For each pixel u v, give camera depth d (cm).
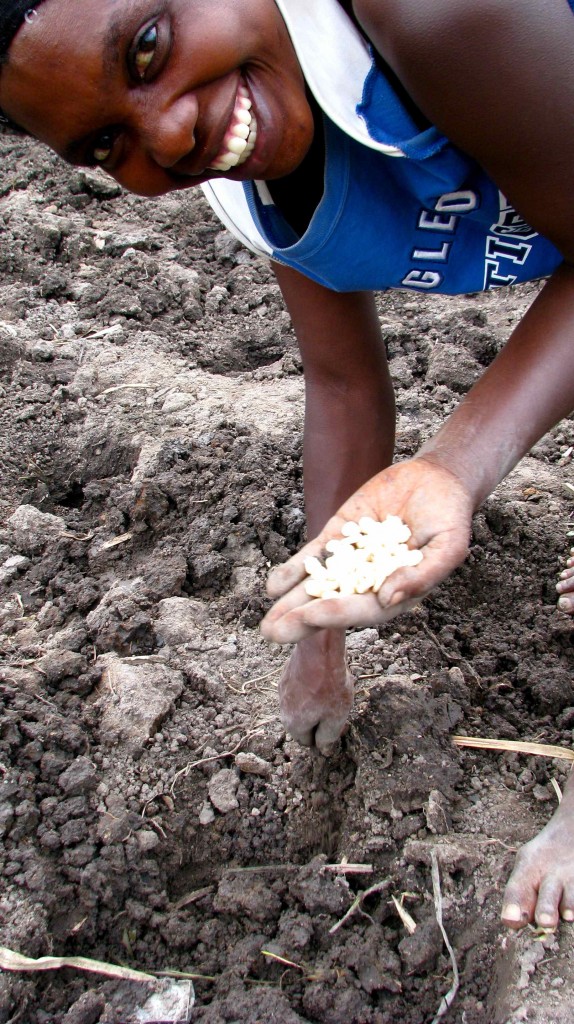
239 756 101
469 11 64
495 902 89
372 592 66
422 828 95
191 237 191
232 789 99
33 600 121
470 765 100
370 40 71
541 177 69
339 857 96
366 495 71
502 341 159
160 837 96
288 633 65
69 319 168
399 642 111
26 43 62
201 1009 87
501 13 64
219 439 133
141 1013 86
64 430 145
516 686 109
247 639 113
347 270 84
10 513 134
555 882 84
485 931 88
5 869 91
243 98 70
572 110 66
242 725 104
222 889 95
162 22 64
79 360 157
